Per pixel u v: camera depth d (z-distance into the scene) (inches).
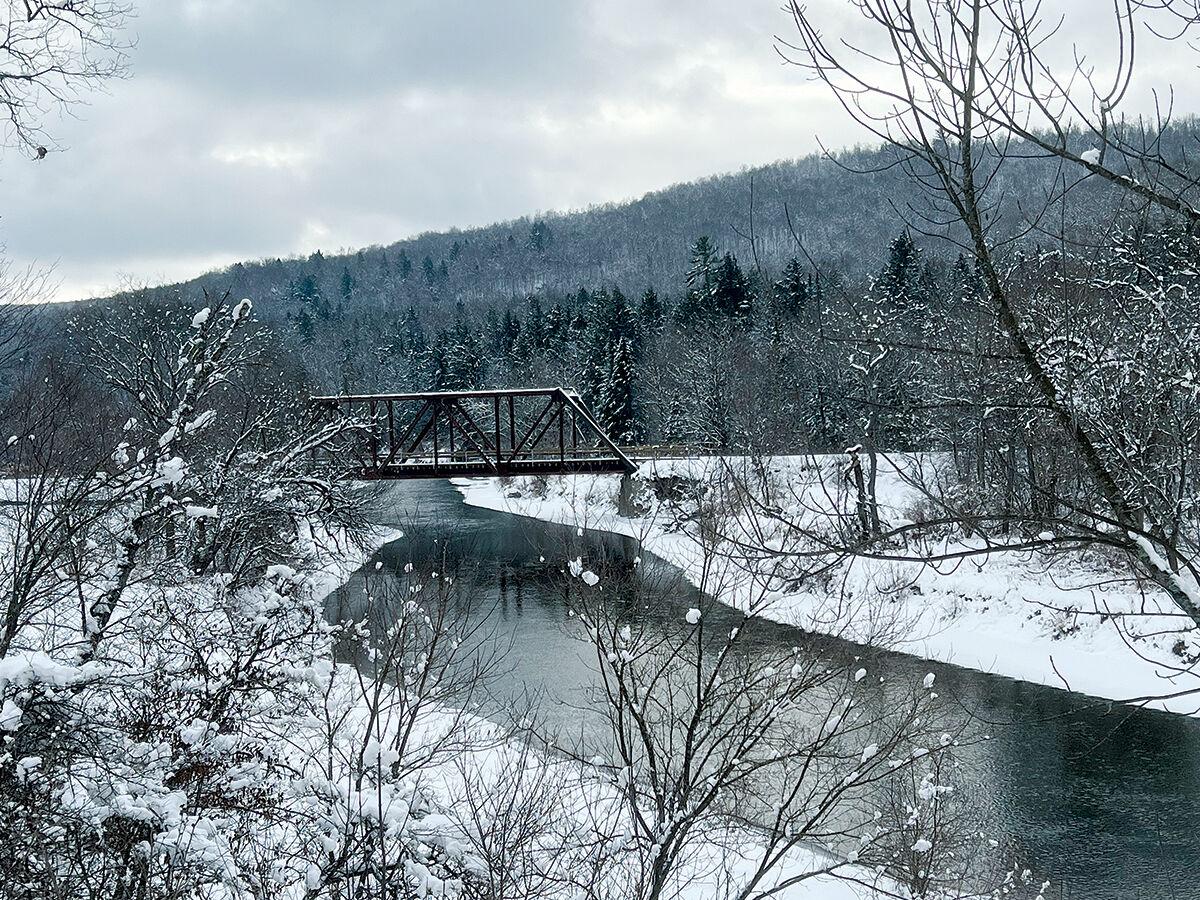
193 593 426.9
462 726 500.7
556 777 449.7
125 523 411.8
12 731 285.6
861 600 462.3
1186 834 581.6
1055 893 521.3
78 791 307.9
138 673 323.6
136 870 305.0
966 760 693.3
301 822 340.8
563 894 372.5
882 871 453.1
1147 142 155.6
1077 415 184.2
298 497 885.2
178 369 600.4
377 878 301.7
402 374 4308.6
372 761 349.7
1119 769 676.1
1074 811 615.8
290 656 388.8
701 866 451.8
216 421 935.0
